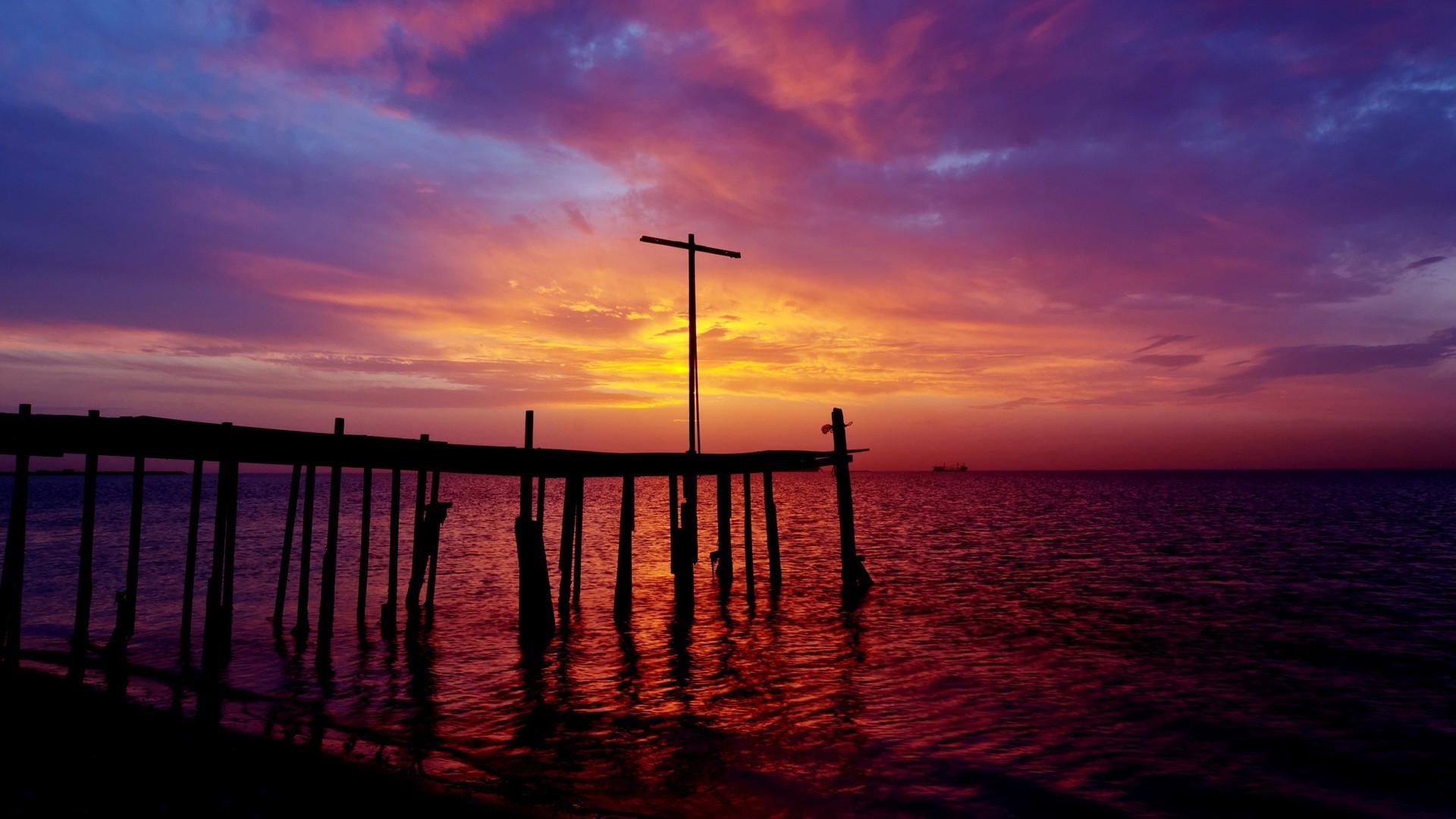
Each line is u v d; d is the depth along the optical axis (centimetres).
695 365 2119
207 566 2855
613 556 3412
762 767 966
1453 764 1009
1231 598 2398
